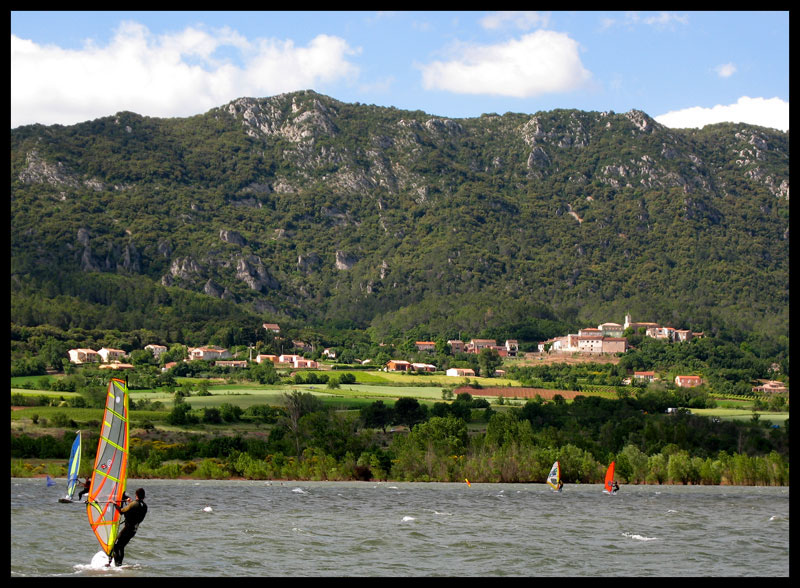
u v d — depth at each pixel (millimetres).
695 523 87062
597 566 60781
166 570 53562
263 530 73938
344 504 98250
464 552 65188
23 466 125875
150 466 136250
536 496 114688
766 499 115188
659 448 163750
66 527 70312
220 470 136125
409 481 137500
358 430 189375
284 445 154625
